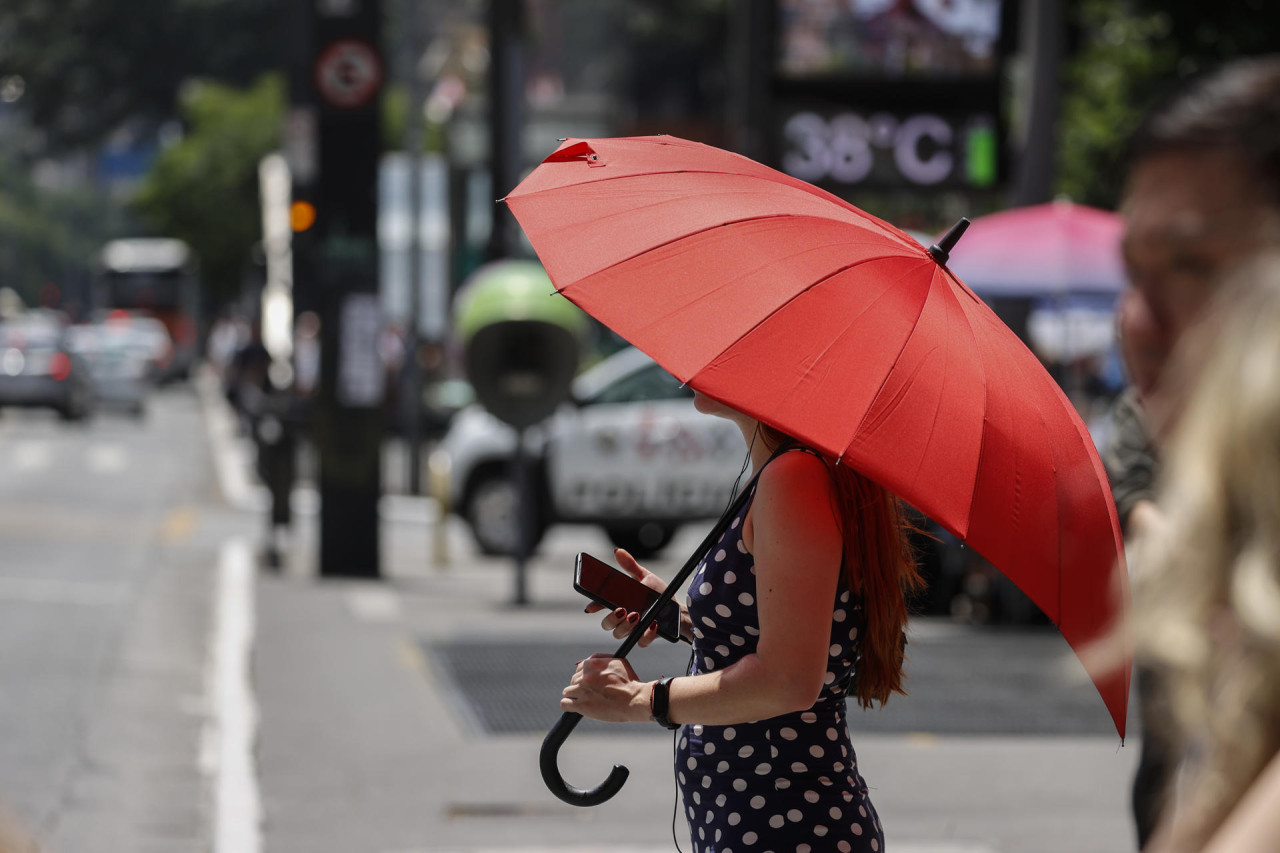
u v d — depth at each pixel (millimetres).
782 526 6934
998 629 26844
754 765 7246
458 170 56438
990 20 33188
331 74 31438
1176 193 3502
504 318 28469
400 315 76438
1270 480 2875
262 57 179000
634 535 37906
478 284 29875
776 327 6809
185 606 28234
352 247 31812
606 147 8141
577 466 35219
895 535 7305
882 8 33188
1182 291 3521
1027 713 20156
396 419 68625
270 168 72312
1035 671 22922
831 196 7848
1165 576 3055
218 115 136375
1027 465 7012
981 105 33344
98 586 30000
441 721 19391
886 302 6984
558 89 158750
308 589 30297
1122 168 3775
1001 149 33406
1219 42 39469
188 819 15391
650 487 35000
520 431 29141
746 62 33406
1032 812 15773
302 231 32156
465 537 41750
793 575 6898
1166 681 3127
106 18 179375
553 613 28000
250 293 102938
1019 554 6836
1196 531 2979
